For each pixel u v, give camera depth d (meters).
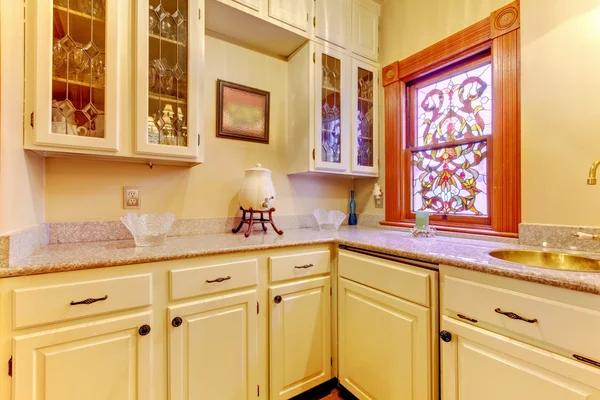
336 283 1.54
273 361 1.32
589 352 0.71
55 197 1.29
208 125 1.70
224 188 1.75
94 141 1.12
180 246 1.23
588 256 1.09
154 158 1.29
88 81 1.15
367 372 1.33
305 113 1.82
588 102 1.14
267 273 1.32
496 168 1.44
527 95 1.32
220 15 1.55
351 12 1.98
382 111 2.11
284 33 1.73
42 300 0.86
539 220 1.28
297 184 2.06
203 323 1.14
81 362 0.92
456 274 1.01
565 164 1.20
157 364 1.05
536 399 0.80
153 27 1.29
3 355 0.82
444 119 1.78
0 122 0.84
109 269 0.97
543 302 0.79
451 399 1.01
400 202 1.98
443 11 1.74
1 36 0.85
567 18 1.20
